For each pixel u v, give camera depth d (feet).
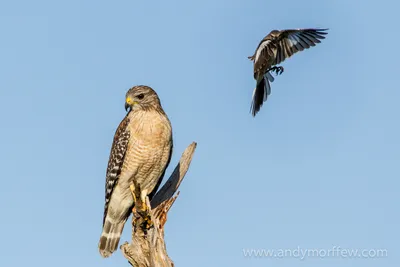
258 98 35.60
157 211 35.81
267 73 35.53
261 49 34.63
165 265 35.14
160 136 44.16
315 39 34.40
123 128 44.98
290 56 34.60
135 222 35.96
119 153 44.70
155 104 45.01
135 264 35.73
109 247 46.73
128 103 44.62
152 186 46.34
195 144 42.50
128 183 45.32
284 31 34.32
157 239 35.32
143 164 44.60
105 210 46.57
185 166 42.16
